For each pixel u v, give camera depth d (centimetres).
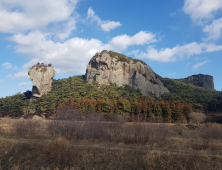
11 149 1623
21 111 6944
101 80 10669
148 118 4797
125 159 1417
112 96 6819
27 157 1525
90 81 10962
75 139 1969
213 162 1325
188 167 1295
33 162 1445
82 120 2564
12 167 1365
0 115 7125
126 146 1730
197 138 2117
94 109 5178
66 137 1986
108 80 10756
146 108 5209
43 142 1670
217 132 2158
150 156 1398
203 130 2338
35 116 5825
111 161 1402
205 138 2083
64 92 7312
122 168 1321
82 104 5672
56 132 2180
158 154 1413
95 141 1942
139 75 10944
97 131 2108
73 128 2105
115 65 11231
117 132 2064
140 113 5156
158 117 4944
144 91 10475
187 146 1780
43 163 1414
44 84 9400
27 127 2386
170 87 12069
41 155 1509
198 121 4866
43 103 6419
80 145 1703
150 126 2089
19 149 1630
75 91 7625
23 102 7306
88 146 1662
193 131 2645
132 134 1945
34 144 1695
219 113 6706
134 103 5534
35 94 9256
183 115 5016
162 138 1920
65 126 2161
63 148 1523
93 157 1457
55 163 1408
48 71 9719
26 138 2084
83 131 2108
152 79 11638
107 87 8956
